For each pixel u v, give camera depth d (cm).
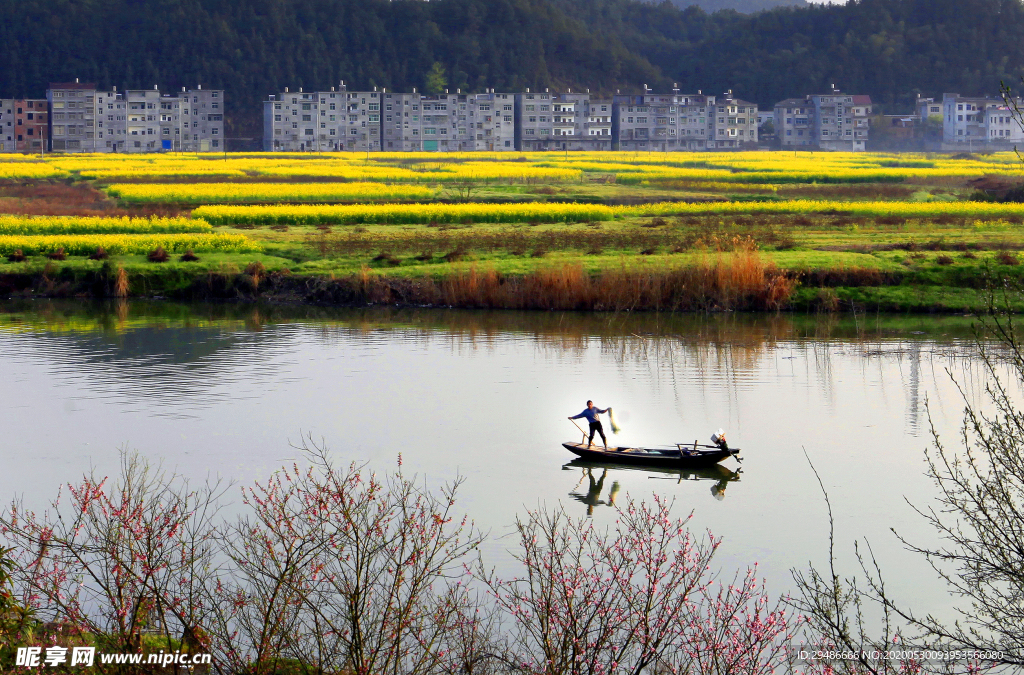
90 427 7112
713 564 4550
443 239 16062
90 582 3372
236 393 8194
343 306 13162
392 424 7231
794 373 8906
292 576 2955
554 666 2853
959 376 8581
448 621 3228
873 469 6109
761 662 3078
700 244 14775
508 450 6600
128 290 13788
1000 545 2947
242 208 19138
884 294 12488
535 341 10562
